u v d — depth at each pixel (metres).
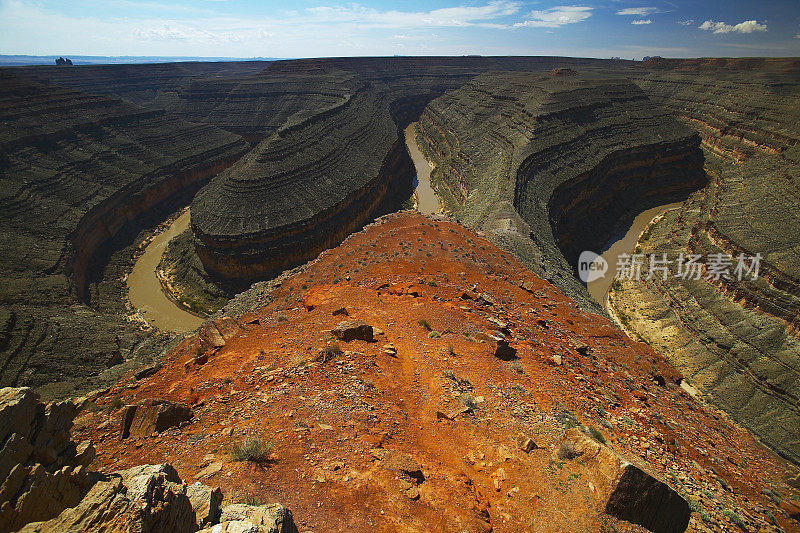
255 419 16.30
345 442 14.61
